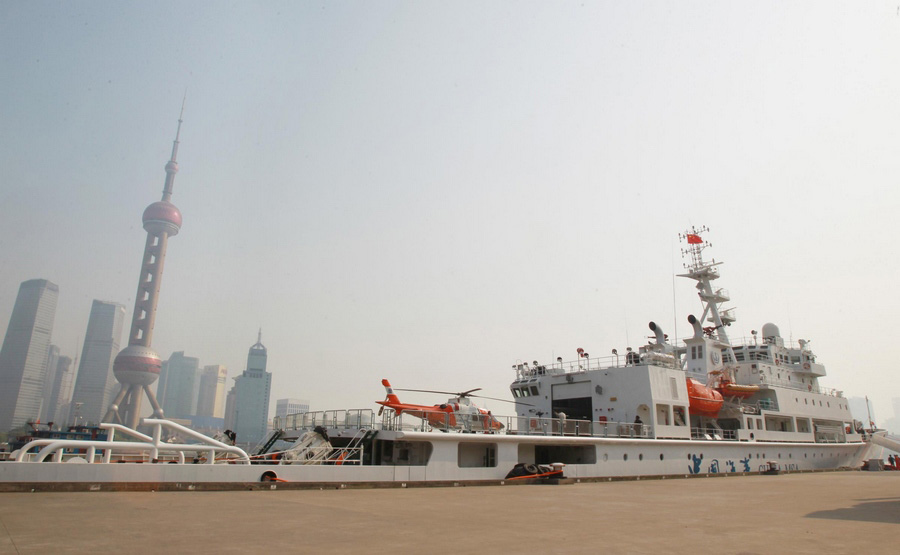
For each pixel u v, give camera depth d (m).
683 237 51.62
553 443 31.31
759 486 30.11
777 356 49.72
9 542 10.66
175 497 19.14
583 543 11.91
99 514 14.56
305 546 10.84
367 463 27.36
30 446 19.59
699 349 44.62
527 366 43.72
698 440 37.88
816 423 51.78
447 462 27.16
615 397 37.50
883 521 16.22
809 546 11.98
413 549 10.77
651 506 19.80
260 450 32.12
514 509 18.11
